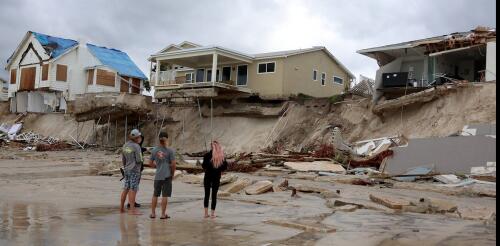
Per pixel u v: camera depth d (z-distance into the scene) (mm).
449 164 21438
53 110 55875
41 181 19078
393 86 33750
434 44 32969
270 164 26281
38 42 56188
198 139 42250
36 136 52094
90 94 46531
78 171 24000
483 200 15617
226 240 8352
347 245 8117
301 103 39469
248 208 12672
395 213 12180
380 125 33500
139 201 13750
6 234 8305
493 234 9242
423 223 10570
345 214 11828
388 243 8320
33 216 10445
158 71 44312
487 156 20594
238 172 24719
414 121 31000
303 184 19312
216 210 12172
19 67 58531
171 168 10633
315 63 44312
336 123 35875
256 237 8656
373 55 37281
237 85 43219
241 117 41656
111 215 10914
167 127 44750
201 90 40312
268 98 40938
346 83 48312
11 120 58344
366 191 17484
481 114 27047
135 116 45656
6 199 13438
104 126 49375
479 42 30594
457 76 34844
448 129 27969
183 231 9102
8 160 31547
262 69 41906
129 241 8070
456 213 12125
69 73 55688
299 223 9969
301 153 29422
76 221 9945
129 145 11281
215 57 39500
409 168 22578
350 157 26625
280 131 38000
